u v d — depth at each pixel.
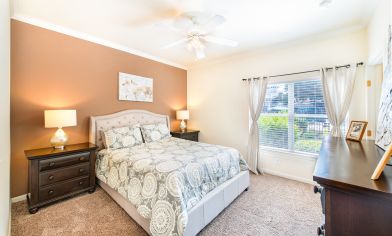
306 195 2.56
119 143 2.87
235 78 3.96
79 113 2.93
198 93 4.69
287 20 2.42
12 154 2.31
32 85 2.45
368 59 2.40
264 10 2.18
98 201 2.37
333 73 2.69
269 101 3.52
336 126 2.67
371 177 0.80
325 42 2.82
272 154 3.43
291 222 1.95
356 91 2.57
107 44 3.25
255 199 2.45
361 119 2.53
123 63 3.51
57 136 2.47
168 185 1.65
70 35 2.80
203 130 4.60
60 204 2.28
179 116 4.46
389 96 1.39
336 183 0.76
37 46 2.49
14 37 2.29
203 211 1.80
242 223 1.94
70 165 2.39
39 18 2.41
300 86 3.13
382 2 1.83
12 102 2.30
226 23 2.49
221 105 4.23
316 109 2.97
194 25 2.27
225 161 2.42
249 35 2.87
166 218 1.54
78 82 2.90
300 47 3.07
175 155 2.37
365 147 1.58
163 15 2.31
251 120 3.74
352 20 2.40
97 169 2.72
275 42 3.16
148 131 3.44
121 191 2.11
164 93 4.35
